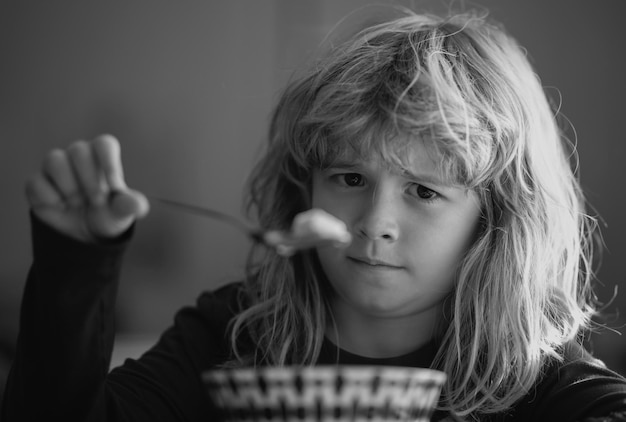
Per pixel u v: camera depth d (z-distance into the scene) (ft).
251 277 3.44
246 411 1.84
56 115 7.75
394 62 2.94
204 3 7.82
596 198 7.44
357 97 2.80
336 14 7.58
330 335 3.11
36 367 2.13
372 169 2.72
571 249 3.32
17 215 7.52
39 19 7.78
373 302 2.77
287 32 7.70
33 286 2.12
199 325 3.34
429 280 2.78
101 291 2.05
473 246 2.90
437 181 2.70
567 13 7.66
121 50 7.85
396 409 1.84
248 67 7.79
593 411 2.47
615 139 7.57
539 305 3.07
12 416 2.24
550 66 7.61
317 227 1.86
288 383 1.80
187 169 7.72
